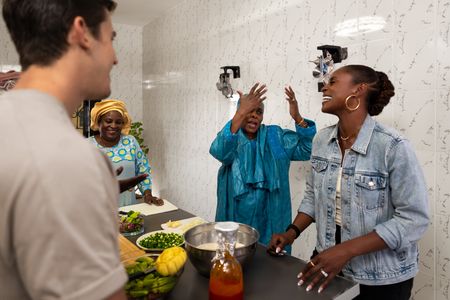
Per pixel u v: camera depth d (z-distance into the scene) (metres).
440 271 1.34
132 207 1.72
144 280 0.78
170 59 3.43
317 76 1.68
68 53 0.49
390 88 1.12
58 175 0.38
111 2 0.55
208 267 0.89
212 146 1.65
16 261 0.41
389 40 1.47
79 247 0.38
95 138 2.23
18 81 0.50
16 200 0.38
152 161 3.95
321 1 1.77
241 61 2.39
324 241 1.19
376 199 1.04
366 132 1.07
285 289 0.87
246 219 1.70
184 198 3.31
